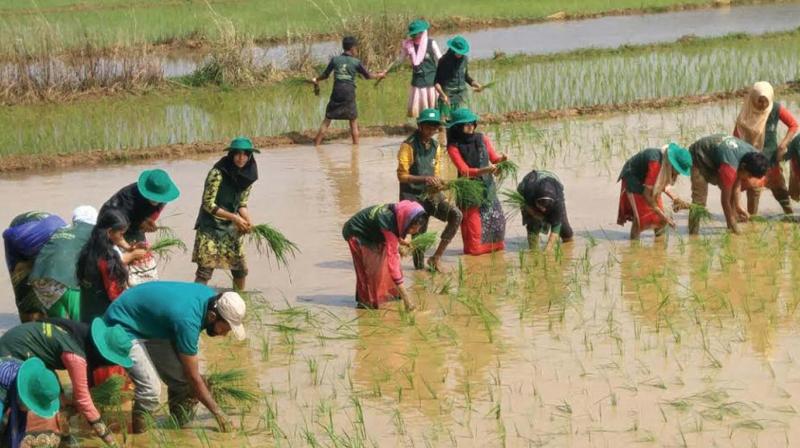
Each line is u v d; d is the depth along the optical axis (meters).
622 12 69.81
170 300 15.04
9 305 21.22
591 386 16.55
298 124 39.66
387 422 15.64
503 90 44.09
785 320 19.02
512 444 14.75
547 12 68.69
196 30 60.69
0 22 62.06
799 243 23.56
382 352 18.39
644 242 24.27
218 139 37.19
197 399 15.91
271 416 15.80
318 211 27.53
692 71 46.97
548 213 23.11
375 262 20.42
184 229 26.14
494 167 23.05
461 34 62.91
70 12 68.50
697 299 19.94
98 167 33.97
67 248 17.78
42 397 13.20
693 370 17.00
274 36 59.69
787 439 14.50
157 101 45.44
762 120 25.25
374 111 42.12
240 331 15.11
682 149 23.23
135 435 15.62
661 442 14.62
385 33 52.47
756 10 69.56
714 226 25.39
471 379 17.05
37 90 45.69
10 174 33.28
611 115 39.31
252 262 23.80
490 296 21.02
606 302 20.36
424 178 22.27
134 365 15.18
